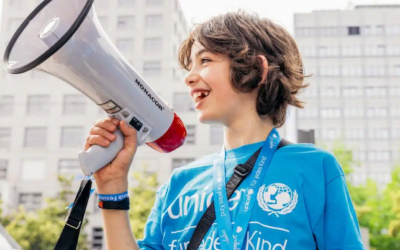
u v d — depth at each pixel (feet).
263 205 3.46
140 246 4.09
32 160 74.90
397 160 88.22
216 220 3.55
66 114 75.92
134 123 3.89
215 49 3.85
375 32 90.17
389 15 90.22
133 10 77.56
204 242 3.52
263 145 3.80
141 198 60.49
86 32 3.47
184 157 70.44
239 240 3.36
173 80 75.00
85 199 3.68
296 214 3.40
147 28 76.84
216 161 3.96
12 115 76.02
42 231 60.70
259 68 3.89
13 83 77.05
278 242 3.31
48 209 62.18
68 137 75.46
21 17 72.08
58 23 3.32
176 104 73.61
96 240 65.72
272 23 4.35
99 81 3.67
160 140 4.10
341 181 3.58
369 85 89.97
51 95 76.33
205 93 3.91
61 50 3.37
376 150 89.10
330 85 89.66
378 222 69.26
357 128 89.66
